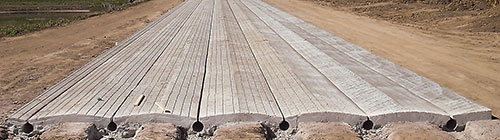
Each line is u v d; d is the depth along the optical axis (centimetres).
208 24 1145
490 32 1033
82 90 474
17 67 713
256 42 848
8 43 984
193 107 419
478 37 986
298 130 395
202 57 687
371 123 412
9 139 374
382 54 811
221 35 938
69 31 1217
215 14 1423
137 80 523
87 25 1370
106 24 1397
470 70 683
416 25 1200
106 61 638
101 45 960
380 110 419
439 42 936
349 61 659
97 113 396
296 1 2055
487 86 589
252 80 538
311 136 367
